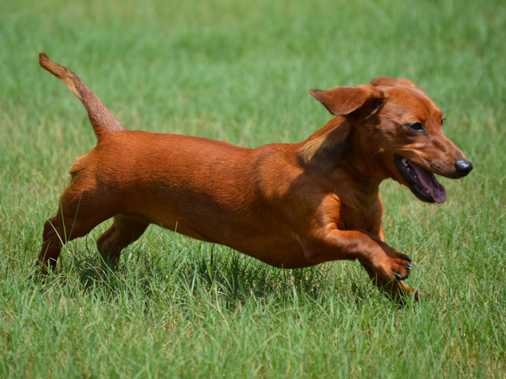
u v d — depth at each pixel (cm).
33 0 3014
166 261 885
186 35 2422
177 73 1939
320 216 728
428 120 709
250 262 913
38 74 1858
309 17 2636
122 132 851
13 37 2216
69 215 841
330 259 745
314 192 734
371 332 736
